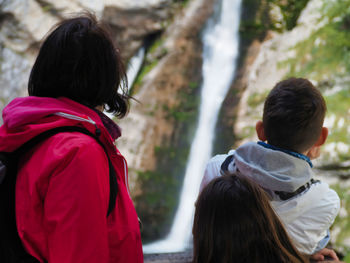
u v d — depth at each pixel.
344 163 6.32
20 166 1.19
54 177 1.12
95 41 1.29
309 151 1.61
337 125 6.67
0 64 8.71
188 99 9.94
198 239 1.13
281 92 1.50
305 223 1.40
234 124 9.22
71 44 1.27
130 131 9.17
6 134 1.17
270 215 1.10
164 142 9.55
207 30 10.16
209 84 10.06
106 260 1.13
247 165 1.40
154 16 9.80
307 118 1.44
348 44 7.86
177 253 1.69
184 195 9.59
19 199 1.15
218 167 1.64
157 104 9.62
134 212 1.29
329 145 6.48
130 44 9.77
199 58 10.08
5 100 8.63
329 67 7.70
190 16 9.95
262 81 9.16
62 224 1.09
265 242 1.08
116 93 1.41
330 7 8.55
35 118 1.17
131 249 1.24
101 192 1.15
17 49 8.78
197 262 1.14
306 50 8.41
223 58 10.16
